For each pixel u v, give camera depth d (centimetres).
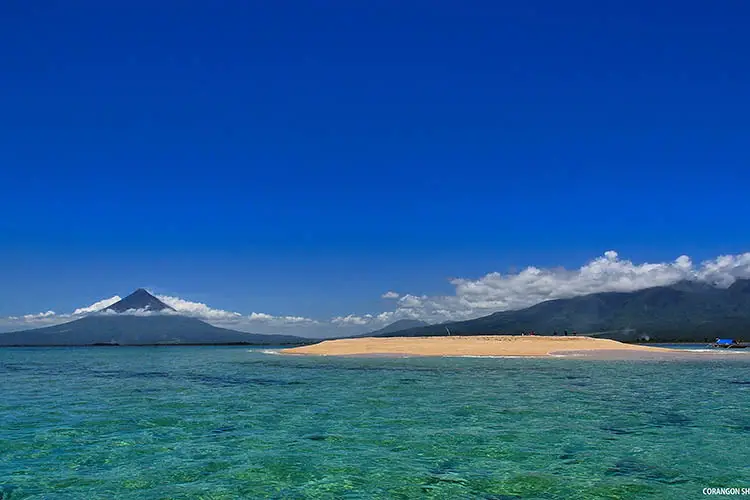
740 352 7788
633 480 1212
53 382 3562
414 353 6288
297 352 7538
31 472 1280
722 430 1744
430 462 1358
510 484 1186
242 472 1277
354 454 1434
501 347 6781
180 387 3103
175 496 1112
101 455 1434
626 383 3130
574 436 1650
